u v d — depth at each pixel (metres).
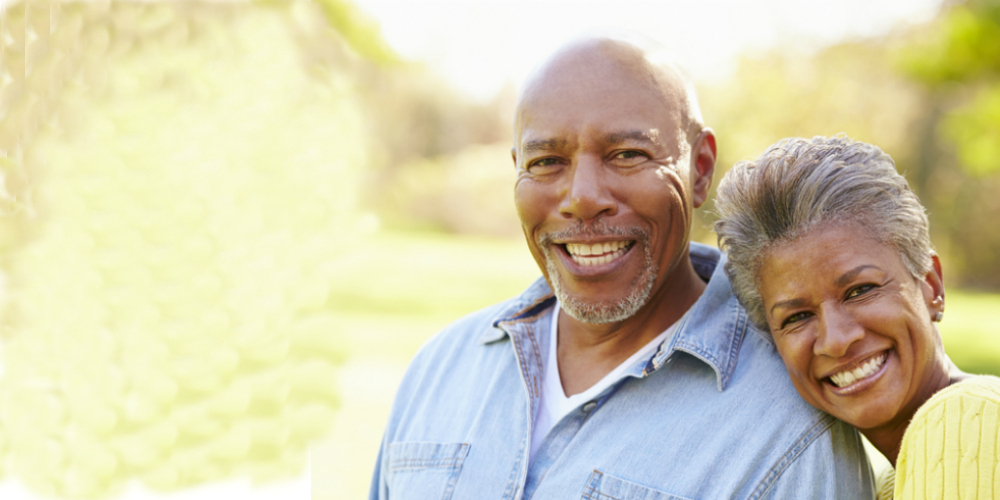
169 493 5.73
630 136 1.44
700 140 1.60
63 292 7.87
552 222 1.52
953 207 13.57
